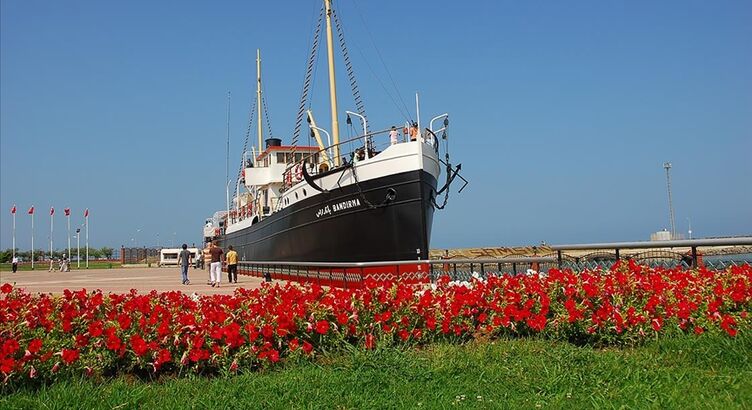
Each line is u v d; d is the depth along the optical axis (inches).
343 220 929.5
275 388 250.1
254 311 309.9
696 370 257.3
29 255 4281.5
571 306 314.7
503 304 340.5
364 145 924.0
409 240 869.8
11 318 297.3
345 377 264.8
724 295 323.6
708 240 388.5
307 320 309.9
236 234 1685.5
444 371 269.7
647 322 312.7
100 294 366.3
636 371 255.8
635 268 382.6
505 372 266.4
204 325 292.0
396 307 329.4
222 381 266.4
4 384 251.0
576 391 236.8
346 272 776.3
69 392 242.2
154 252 4291.3
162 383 272.5
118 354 280.5
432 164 901.8
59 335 293.1
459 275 610.9
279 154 1400.1
